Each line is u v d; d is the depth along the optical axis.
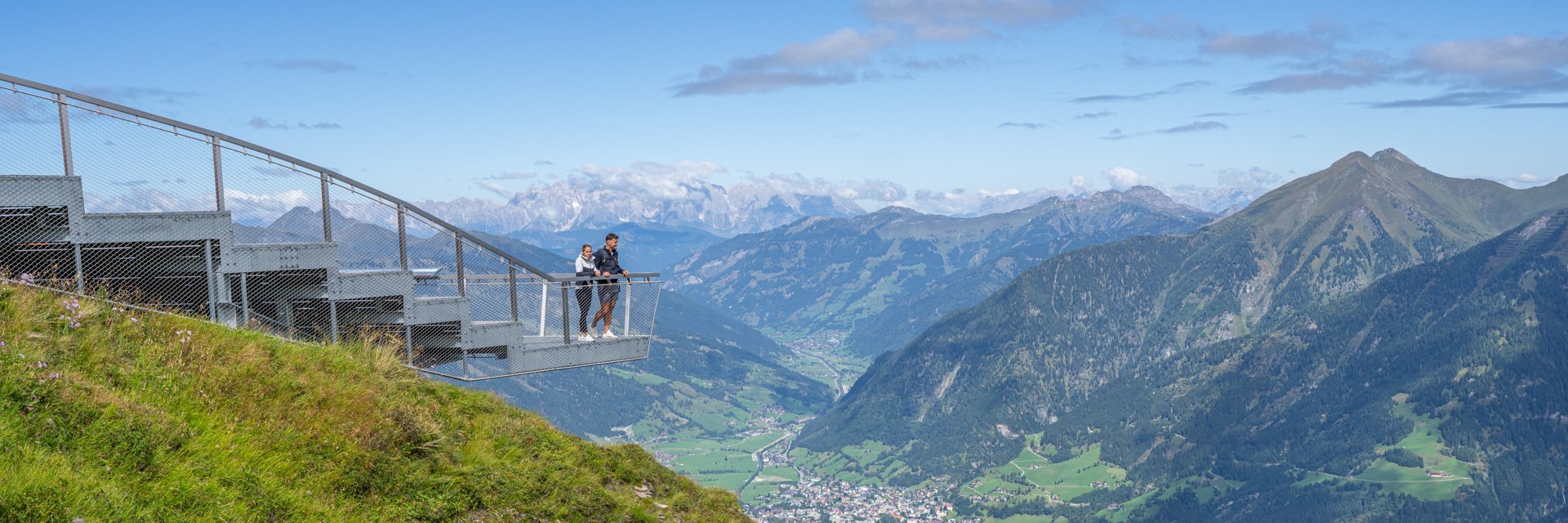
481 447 13.55
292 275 16.98
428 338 18.66
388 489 11.40
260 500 9.73
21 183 14.44
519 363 19.28
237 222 16.16
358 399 12.88
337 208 17.22
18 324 11.34
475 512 11.88
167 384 11.30
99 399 9.98
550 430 15.92
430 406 14.32
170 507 8.90
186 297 16.17
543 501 12.81
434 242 18.39
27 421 9.11
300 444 11.33
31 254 14.76
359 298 17.38
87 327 12.13
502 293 19.20
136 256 15.62
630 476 15.72
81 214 14.88
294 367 13.29
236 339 13.55
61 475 8.35
